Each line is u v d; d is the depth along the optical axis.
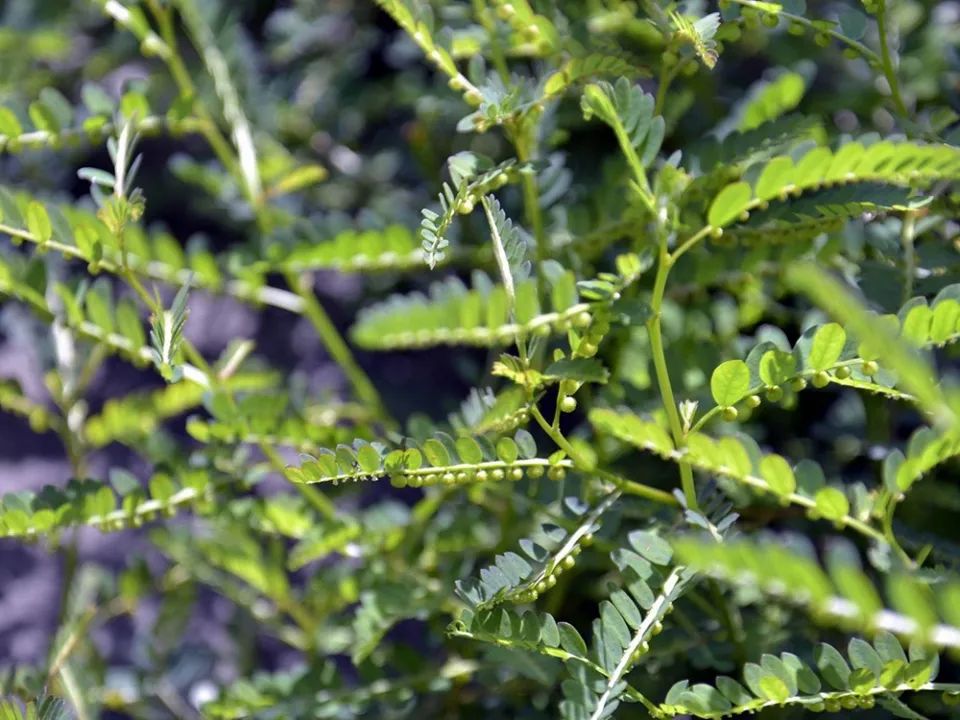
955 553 0.52
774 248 0.53
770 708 0.51
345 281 0.87
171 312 0.49
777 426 0.60
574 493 0.52
